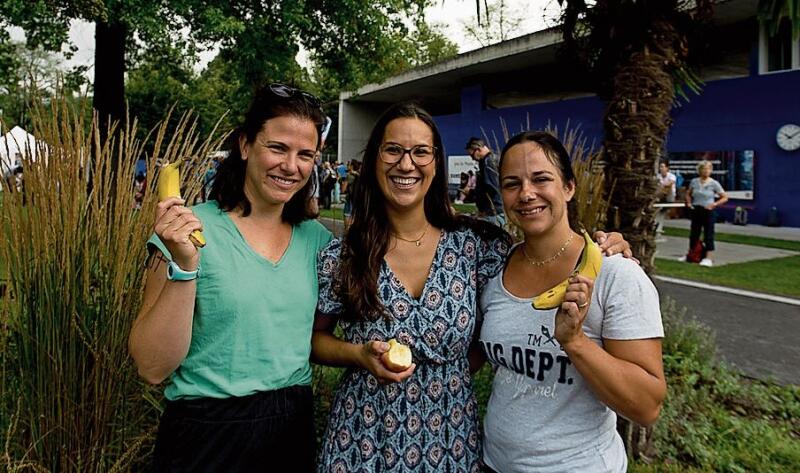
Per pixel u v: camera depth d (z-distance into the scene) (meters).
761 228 13.88
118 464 1.95
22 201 1.98
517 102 21.67
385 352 1.56
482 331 1.74
